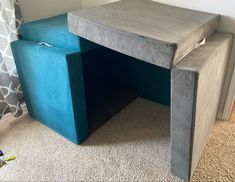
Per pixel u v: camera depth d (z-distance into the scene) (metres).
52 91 1.41
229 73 1.55
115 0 1.84
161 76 1.76
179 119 1.06
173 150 1.18
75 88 1.32
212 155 1.39
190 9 1.49
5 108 1.71
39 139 1.55
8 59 1.65
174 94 1.01
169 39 0.99
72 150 1.45
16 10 1.56
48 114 1.57
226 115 1.67
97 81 2.10
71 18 1.26
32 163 1.37
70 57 1.23
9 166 1.36
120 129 1.61
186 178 1.23
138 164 1.34
